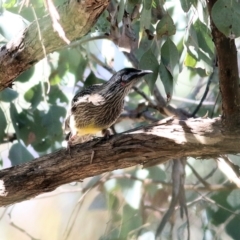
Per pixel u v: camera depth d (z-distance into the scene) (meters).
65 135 10.93
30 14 8.80
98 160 7.88
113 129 11.63
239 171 9.48
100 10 6.62
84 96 9.55
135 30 9.54
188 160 12.80
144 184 12.30
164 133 7.64
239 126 7.37
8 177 8.03
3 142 11.04
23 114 10.90
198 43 8.80
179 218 12.50
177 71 7.87
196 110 10.66
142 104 11.80
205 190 11.63
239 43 11.88
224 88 7.30
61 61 11.25
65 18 6.68
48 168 8.01
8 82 7.87
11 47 7.39
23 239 17.12
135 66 11.36
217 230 11.48
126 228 11.86
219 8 6.73
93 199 14.12
